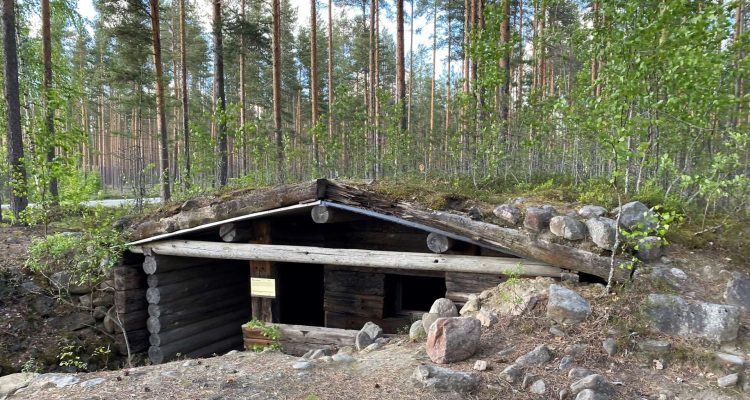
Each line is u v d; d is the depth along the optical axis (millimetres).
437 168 13766
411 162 13602
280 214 7125
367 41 27109
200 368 4594
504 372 3771
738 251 5215
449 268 5832
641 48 5566
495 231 5406
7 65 11406
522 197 6387
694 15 5207
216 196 7191
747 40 5762
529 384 3648
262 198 6574
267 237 7246
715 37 5555
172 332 8023
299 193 6285
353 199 6074
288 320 9562
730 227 5637
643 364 3861
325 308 8117
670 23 5590
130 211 10430
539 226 5305
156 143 35938
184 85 17844
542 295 4773
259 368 4516
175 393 3912
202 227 7164
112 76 18859
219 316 9125
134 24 14938
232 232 7051
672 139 6984
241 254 7051
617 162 4926
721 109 6152
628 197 6215
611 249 4930
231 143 26391
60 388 4172
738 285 4438
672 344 3990
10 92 11398
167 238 7730
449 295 6141
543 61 18109
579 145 9336
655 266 4848
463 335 4164
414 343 4938
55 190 12883
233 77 32156
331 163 13281
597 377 3521
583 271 4992
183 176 13320
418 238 7484
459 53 28547
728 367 3674
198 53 28234
